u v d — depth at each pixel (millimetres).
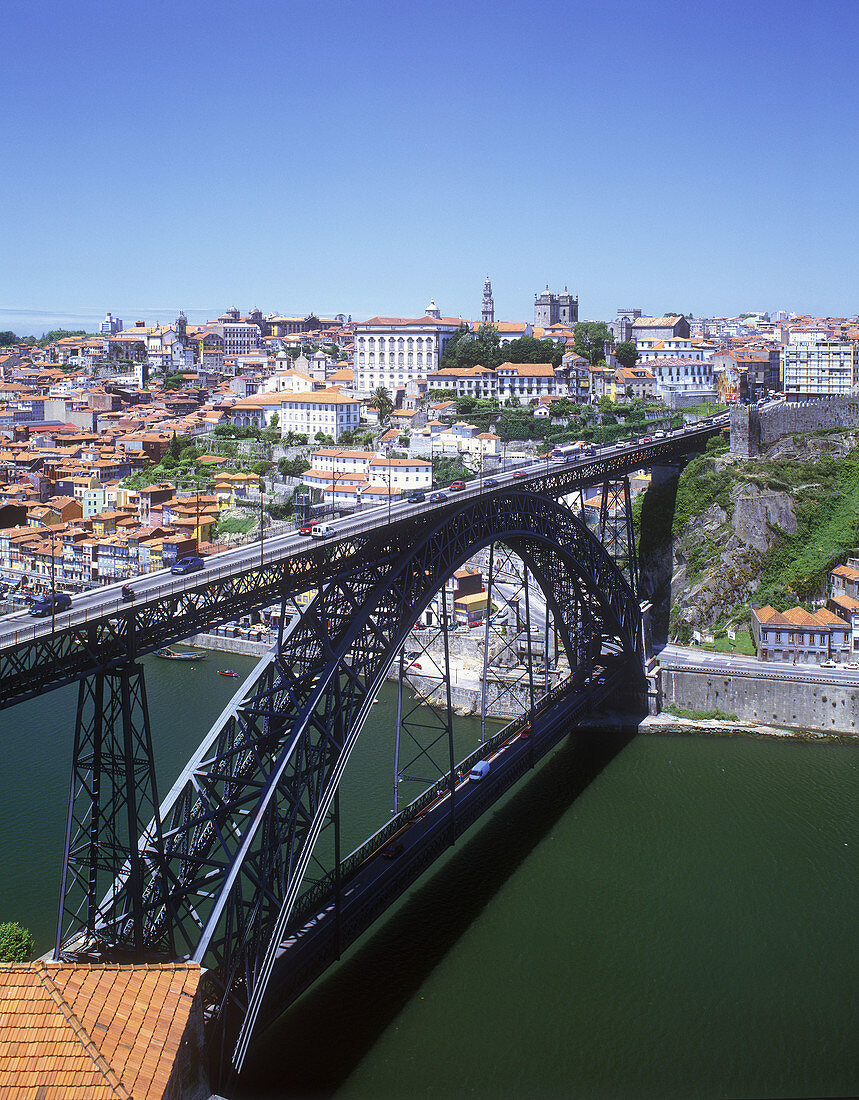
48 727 114938
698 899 81812
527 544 104188
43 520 191500
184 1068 34219
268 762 65938
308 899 68312
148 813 71062
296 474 195375
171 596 55906
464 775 94562
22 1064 31219
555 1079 60375
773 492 156000
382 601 75625
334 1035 64375
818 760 115438
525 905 80688
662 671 131750
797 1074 61375
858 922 78500
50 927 71000
